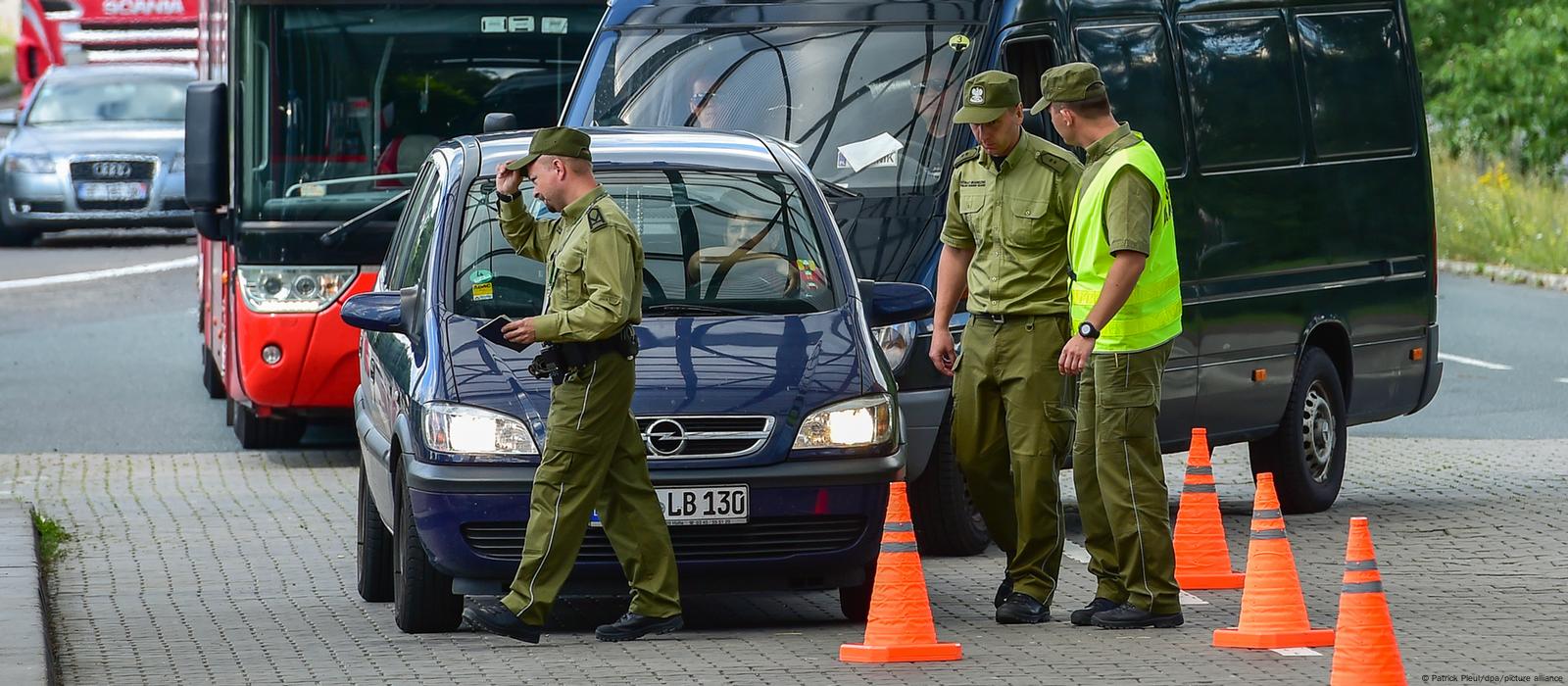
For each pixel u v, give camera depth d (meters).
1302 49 30.42
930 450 25.41
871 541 20.42
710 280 21.91
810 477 20.17
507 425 20.03
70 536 27.62
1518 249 67.69
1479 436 37.75
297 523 28.81
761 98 28.47
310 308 34.22
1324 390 30.11
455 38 35.59
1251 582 19.81
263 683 18.67
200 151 34.03
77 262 67.38
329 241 34.19
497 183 20.09
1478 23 87.81
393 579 22.88
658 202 22.56
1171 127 28.34
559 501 19.39
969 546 26.08
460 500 19.94
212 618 22.11
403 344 21.83
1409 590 22.95
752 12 29.28
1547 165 81.94
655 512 19.84
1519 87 82.25
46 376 45.94
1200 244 28.38
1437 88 87.94
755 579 20.45
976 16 27.95
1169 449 28.02
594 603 23.22
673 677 18.55
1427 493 31.06
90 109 72.06
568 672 18.81
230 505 30.47
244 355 34.34
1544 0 85.75
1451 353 48.72
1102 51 27.95
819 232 22.64
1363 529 16.69
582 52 35.88
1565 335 51.59
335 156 35.06
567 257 19.30
